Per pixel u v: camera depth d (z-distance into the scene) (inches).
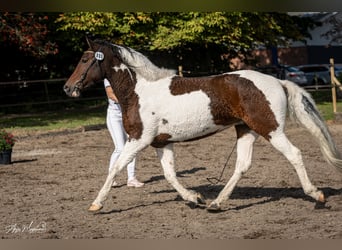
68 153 642.2
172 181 350.0
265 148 617.0
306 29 1429.6
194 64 1241.4
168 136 337.4
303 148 609.3
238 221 321.1
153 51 1181.7
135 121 336.5
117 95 344.5
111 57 344.5
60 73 1327.5
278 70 1374.3
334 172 466.0
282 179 444.5
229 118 331.9
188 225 316.8
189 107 329.7
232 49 1269.7
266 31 1149.7
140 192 413.7
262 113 320.2
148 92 337.1
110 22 1071.0
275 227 303.9
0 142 565.0
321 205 335.6
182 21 1075.9
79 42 1175.6
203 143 685.3
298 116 326.6
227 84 326.3
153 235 297.7
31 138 796.0
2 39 1003.9
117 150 415.2
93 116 1093.8
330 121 815.7
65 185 454.0
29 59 1264.8
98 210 344.5
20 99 1316.4
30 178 490.9
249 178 453.1
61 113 1178.6
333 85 872.9
